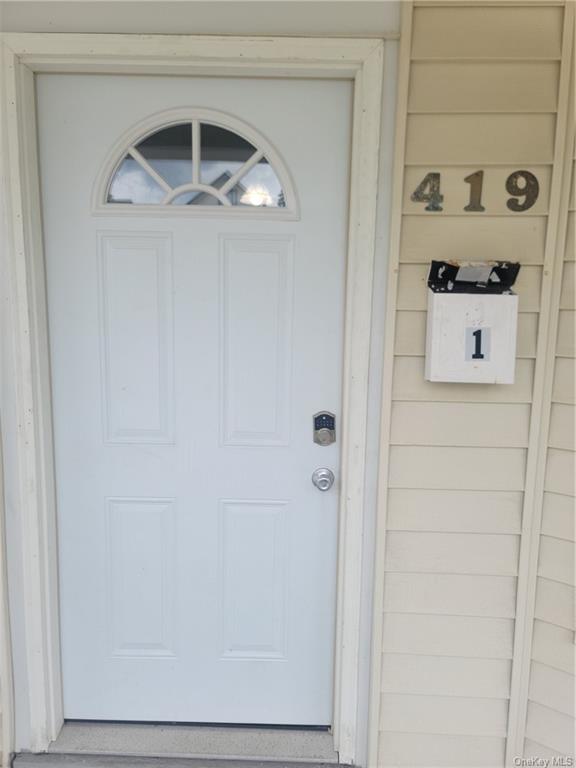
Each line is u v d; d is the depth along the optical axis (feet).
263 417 5.19
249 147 4.88
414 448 4.75
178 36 4.39
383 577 4.88
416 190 4.47
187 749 5.29
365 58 4.38
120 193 4.94
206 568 5.40
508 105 4.34
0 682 5.09
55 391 5.14
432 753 5.07
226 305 5.03
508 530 4.79
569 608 4.69
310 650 5.48
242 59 4.44
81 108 4.78
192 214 4.90
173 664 5.51
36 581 5.05
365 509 4.91
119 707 5.56
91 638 5.48
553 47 4.28
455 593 4.89
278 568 5.39
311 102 4.76
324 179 4.85
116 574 5.40
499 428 4.69
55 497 5.25
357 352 4.73
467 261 4.46
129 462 5.24
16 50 4.43
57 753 5.23
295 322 5.04
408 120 4.40
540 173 4.40
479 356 4.42
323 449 5.21
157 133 4.87
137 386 5.15
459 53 4.31
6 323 4.72
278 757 5.22
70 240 4.94
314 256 4.95
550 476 4.67
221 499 5.30
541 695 4.87
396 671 4.99
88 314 5.04
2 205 4.59
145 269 4.99
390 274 4.54
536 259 4.47
